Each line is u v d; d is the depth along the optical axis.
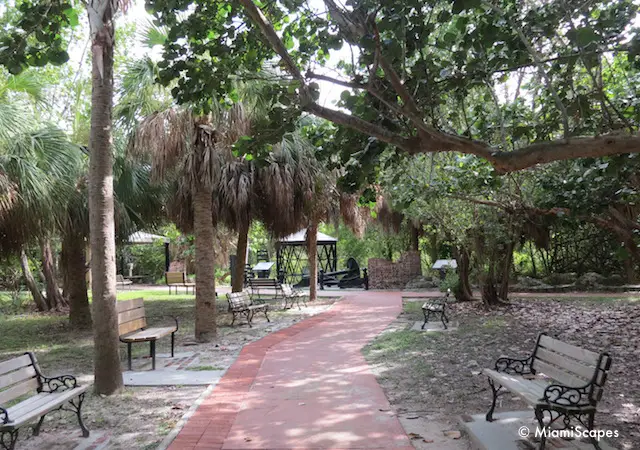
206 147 9.46
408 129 4.27
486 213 12.10
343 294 19.20
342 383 5.96
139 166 11.60
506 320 10.88
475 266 14.05
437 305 10.52
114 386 5.68
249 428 4.44
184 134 9.10
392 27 3.61
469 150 3.73
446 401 5.23
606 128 5.84
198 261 9.52
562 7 4.40
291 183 12.42
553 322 10.40
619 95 6.57
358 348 8.18
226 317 12.78
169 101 9.25
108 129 5.89
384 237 26.12
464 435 4.26
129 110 9.20
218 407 5.06
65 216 10.12
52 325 12.32
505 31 4.52
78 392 4.44
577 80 7.22
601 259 19.52
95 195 5.76
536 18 4.44
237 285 14.24
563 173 7.82
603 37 4.64
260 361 7.27
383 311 13.40
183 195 12.05
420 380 6.07
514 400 5.21
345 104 4.25
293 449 3.96
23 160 8.25
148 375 6.52
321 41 4.87
